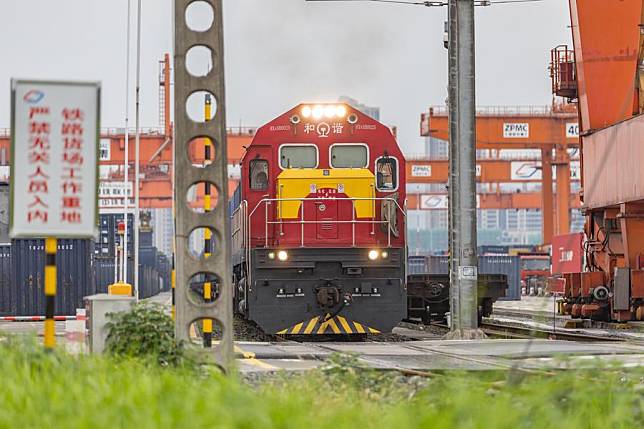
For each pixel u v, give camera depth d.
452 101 65.75
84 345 37.66
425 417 19.58
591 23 82.12
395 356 46.56
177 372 28.84
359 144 63.00
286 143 62.72
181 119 32.88
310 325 60.19
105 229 155.12
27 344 29.23
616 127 77.50
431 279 77.25
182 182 32.81
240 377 32.09
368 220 62.09
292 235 61.78
